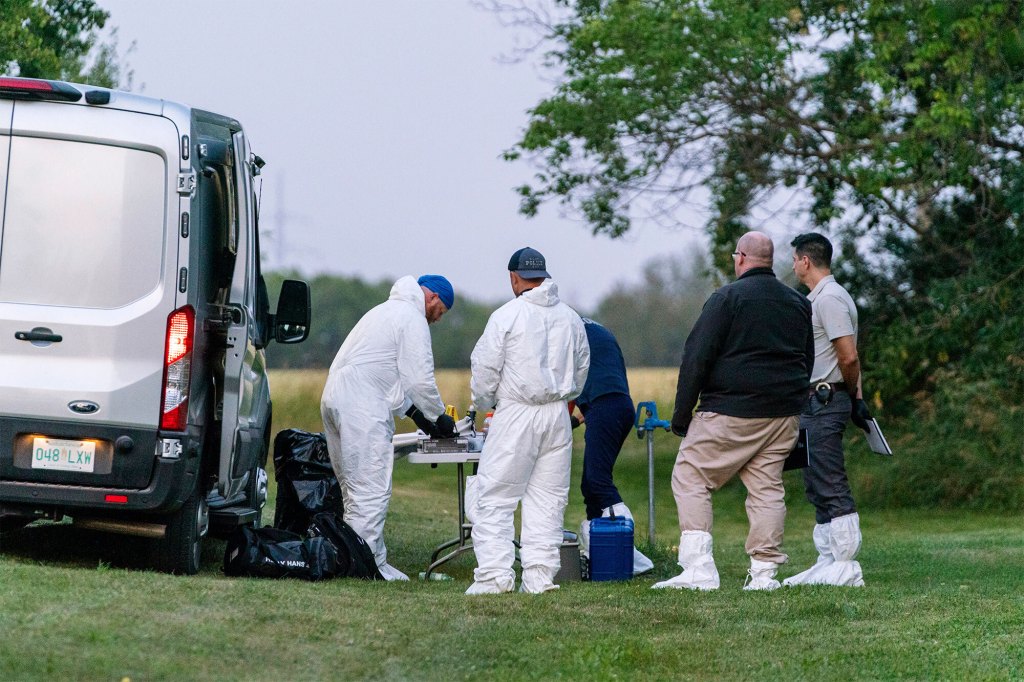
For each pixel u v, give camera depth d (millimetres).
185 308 19359
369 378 23328
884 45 44438
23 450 19000
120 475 19109
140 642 14375
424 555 27562
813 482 22641
